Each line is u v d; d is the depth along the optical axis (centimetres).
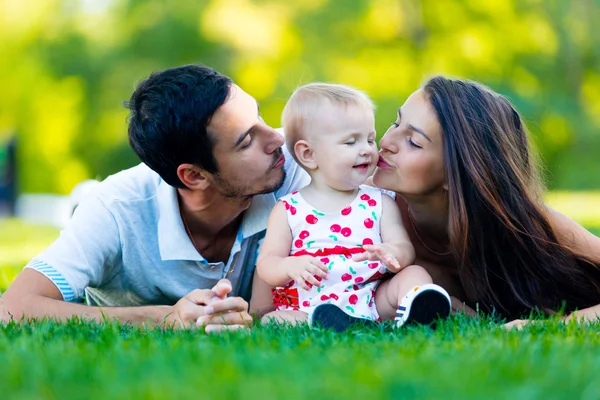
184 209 357
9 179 1925
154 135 331
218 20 1853
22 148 2242
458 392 176
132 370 200
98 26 2078
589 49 1864
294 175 376
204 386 182
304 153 352
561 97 1850
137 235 354
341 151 342
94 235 345
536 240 349
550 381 186
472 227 346
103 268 353
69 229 347
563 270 353
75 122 2119
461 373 191
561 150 1928
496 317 358
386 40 1855
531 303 355
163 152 334
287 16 1848
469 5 1841
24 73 2145
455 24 1847
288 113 356
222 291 310
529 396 174
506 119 355
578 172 1906
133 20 1964
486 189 341
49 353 225
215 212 352
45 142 2225
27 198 2202
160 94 331
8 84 2184
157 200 357
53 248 342
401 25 1858
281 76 1808
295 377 191
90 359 215
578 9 1859
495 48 1838
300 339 264
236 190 342
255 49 1830
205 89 329
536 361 210
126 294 372
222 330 285
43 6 2130
